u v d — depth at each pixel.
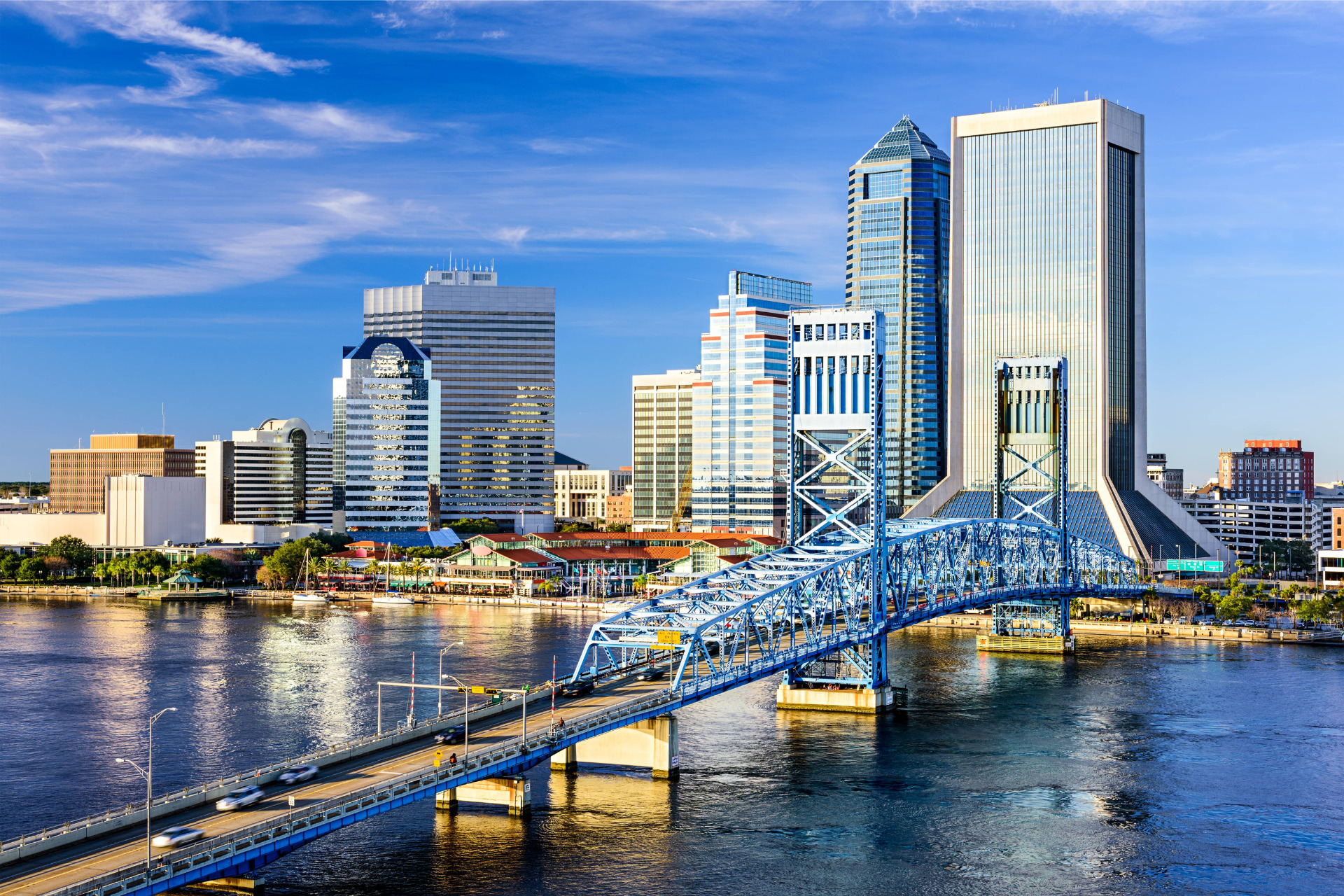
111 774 165.75
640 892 125.44
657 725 166.75
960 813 152.12
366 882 127.12
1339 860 137.62
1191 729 197.38
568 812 151.00
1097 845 141.50
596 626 181.50
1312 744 187.12
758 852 137.50
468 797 152.12
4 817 146.88
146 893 101.06
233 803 118.75
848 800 157.12
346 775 130.62
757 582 199.25
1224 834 145.50
